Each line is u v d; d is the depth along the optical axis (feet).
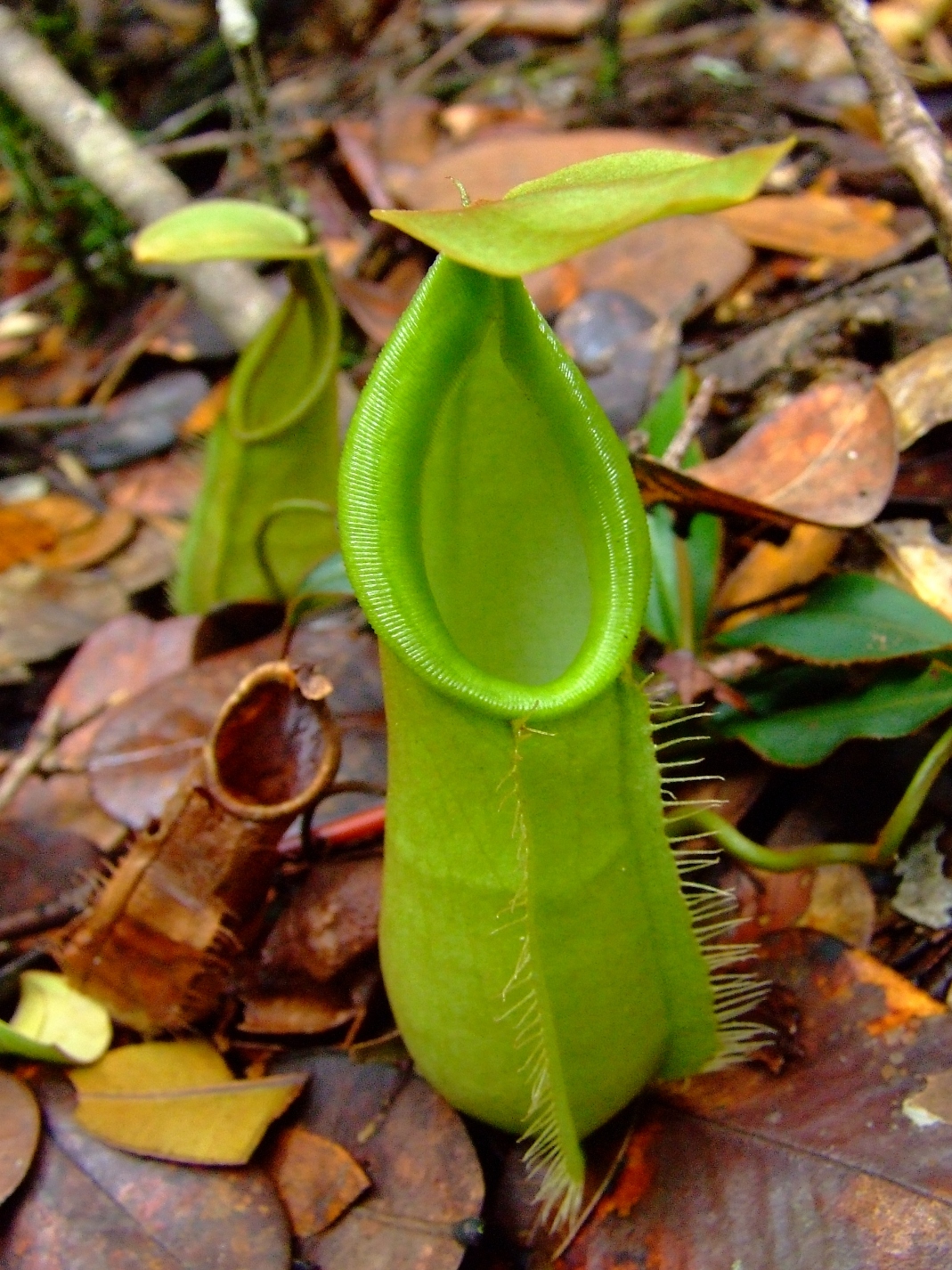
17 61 0.94
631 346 0.80
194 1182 0.49
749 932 0.55
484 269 0.30
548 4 1.46
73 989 0.54
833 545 0.63
